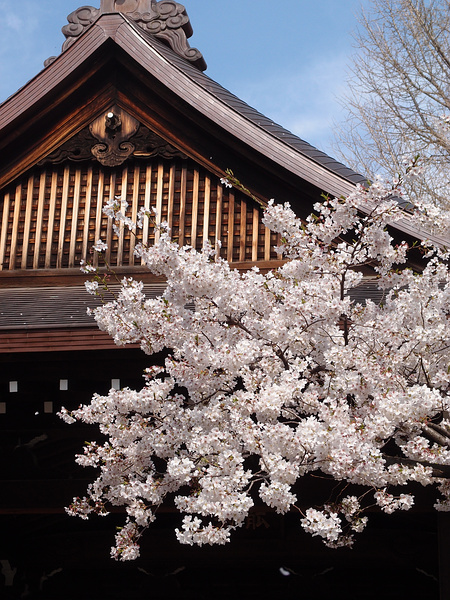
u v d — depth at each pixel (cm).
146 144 809
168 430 471
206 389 482
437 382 463
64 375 612
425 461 441
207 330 488
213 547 761
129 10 990
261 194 779
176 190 799
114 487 505
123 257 787
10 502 644
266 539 754
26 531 795
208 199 791
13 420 657
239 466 419
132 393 476
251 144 759
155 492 469
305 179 743
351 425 415
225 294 467
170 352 582
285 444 412
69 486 644
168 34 973
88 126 824
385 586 778
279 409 436
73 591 812
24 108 798
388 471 436
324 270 478
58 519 793
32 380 616
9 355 595
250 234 772
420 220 476
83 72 813
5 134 811
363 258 484
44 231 809
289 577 794
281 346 492
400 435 482
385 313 494
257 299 483
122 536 489
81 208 809
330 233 464
